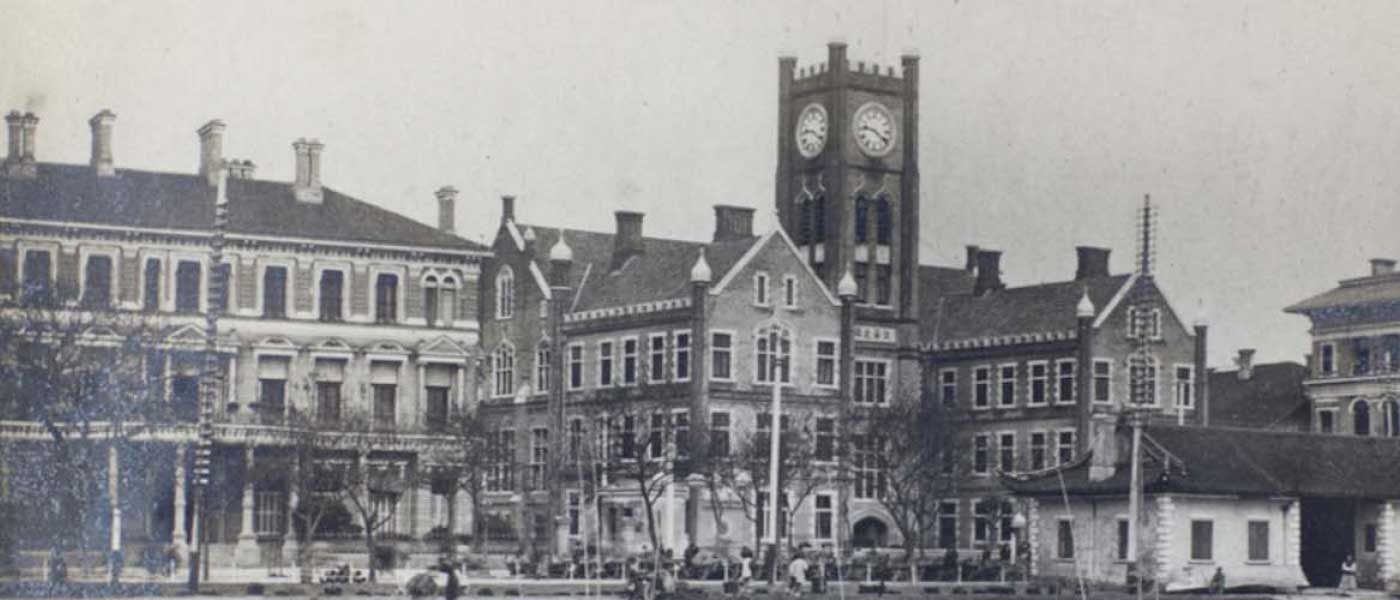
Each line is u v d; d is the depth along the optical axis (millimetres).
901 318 132125
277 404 114188
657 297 120750
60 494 92500
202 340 111000
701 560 110438
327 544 109438
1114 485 96250
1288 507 98250
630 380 121062
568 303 125875
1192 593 92250
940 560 117562
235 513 108500
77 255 110375
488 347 131125
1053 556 100062
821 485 120625
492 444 117000
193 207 113938
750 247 119625
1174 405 127750
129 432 98938
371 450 109875
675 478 112938
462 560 108750
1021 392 128750
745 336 118562
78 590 78250
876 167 133500
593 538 119000
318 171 119062
